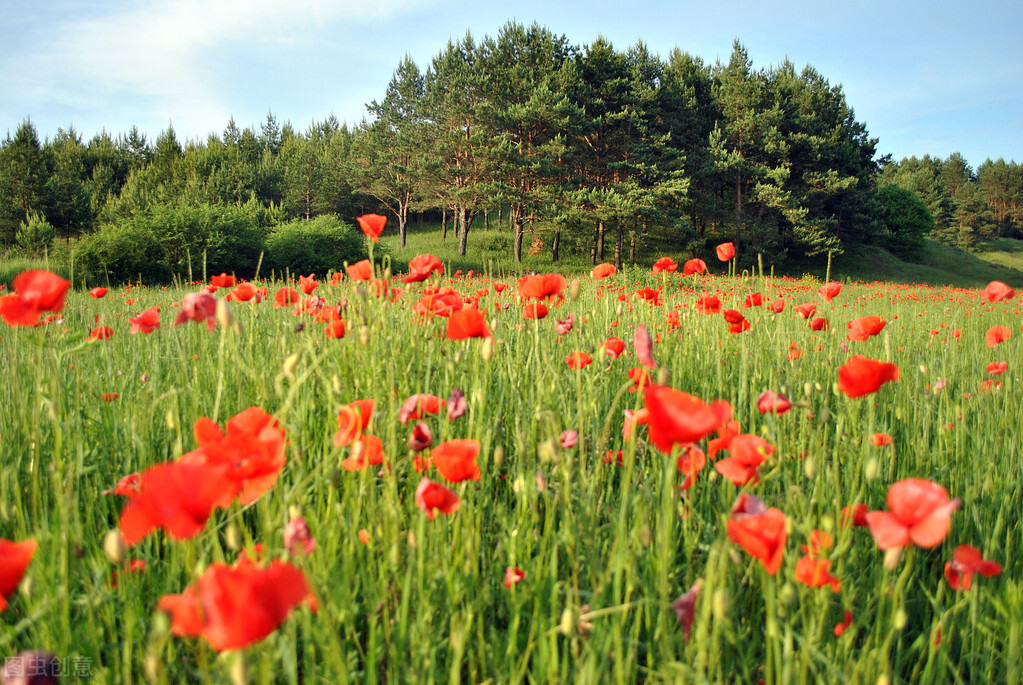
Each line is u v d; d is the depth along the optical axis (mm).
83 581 1149
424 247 39062
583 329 3229
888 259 43906
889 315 8516
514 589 1203
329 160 50500
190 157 50219
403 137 35719
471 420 1505
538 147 30234
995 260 65375
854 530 1482
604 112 31344
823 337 3377
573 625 972
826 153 36031
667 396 900
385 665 1179
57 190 39906
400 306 2592
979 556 1230
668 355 2596
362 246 26438
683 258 37438
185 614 722
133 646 1155
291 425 1453
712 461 1795
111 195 45094
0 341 2748
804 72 43562
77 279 16859
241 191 47719
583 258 36344
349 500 1393
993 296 3027
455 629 1047
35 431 1336
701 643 897
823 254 38906
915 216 47500
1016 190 86812
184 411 1891
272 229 29016
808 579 1110
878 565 1427
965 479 1910
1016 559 1616
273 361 2201
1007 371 3143
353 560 1230
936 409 2594
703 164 33500
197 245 20531
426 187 34625
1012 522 1832
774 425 1673
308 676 968
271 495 1415
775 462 1571
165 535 1436
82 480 1657
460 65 32688
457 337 1609
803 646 951
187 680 1117
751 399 2139
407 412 1470
